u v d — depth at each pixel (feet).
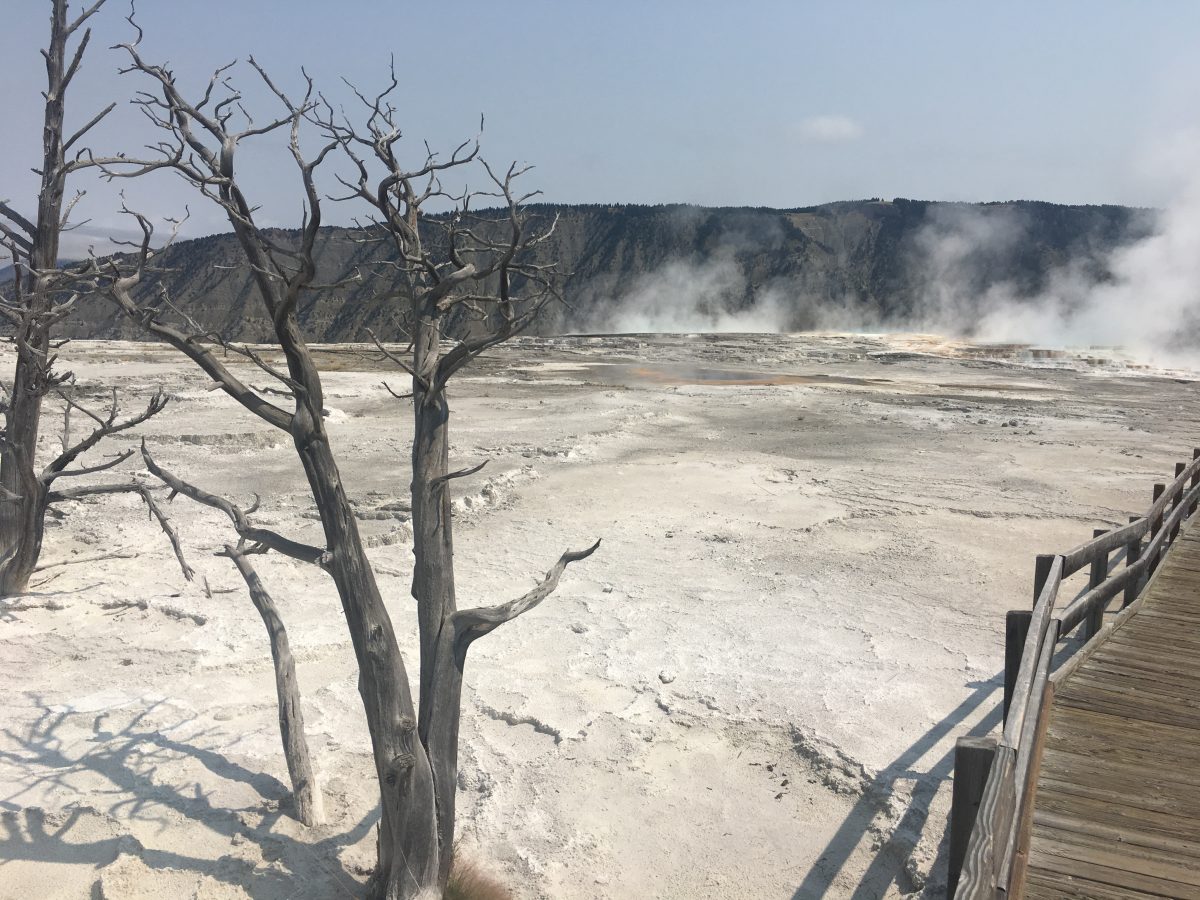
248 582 20.79
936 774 19.62
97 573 33.37
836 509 44.09
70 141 28.22
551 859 17.80
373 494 45.19
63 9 27.27
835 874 17.04
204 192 14.16
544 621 29.27
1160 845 13.30
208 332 15.62
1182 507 31.55
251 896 16.92
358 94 14.56
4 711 23.53
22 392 29.81
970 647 26.71
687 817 19.03
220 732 22.68
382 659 15.52
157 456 54.95
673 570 34.55
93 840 18.47
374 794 20.21
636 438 64.80
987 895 8.36
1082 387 110.42
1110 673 20.12
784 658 26.18
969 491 48.08
